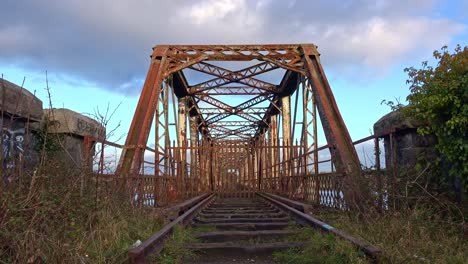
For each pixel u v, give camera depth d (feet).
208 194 68.13
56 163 18.69
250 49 51.03
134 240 19.86
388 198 23.88
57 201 16.85
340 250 17.63
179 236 22.39
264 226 29.04
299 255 19.22
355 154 33.37
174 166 48.55
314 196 41.32
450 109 21.15
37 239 13.99
